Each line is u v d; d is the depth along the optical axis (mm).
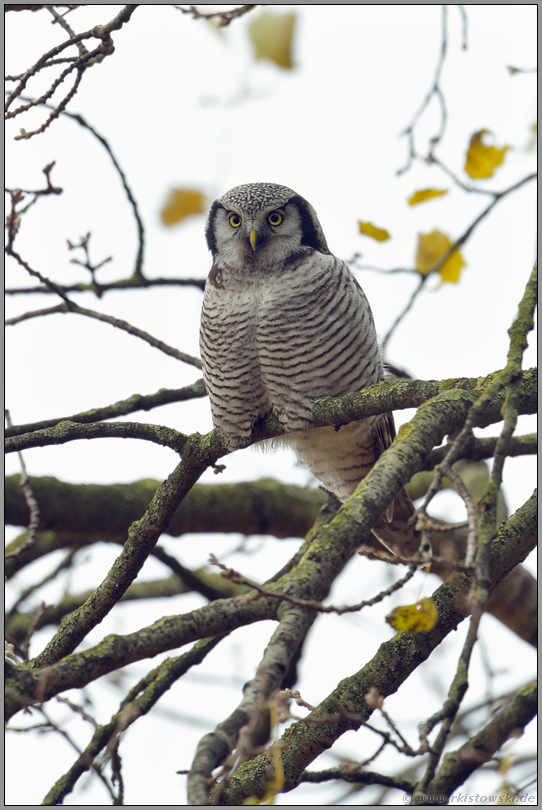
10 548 10547
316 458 9664
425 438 5422
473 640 4102
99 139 9141
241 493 10969
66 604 10969
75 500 9938
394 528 9578
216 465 6738
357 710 6453
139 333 9352
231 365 8766
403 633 6723
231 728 3596
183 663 7688
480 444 8836
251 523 10992
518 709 5504
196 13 7547
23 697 4617
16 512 9695
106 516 10039
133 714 5957
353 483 9984
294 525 11156
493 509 4508
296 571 4586
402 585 4184
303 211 9109
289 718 4207
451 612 6605
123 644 4781
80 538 10273
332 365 8547
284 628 4152
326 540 4676
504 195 8953
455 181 9016
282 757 6398
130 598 11523
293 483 11438
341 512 4828
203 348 8938
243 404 8977
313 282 8508
